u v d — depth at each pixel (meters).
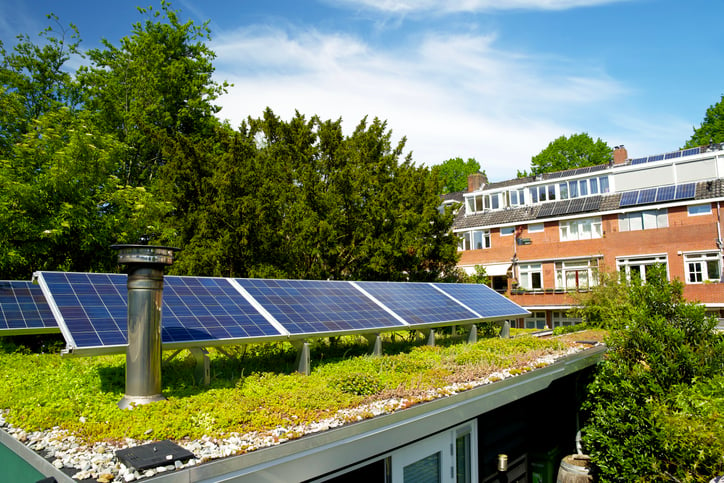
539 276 36.56
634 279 11.77
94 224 16.17
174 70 25.75
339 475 5.84
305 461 4.76
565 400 13.03
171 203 17.91
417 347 11.01
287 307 8.91
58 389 6.76
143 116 25.36
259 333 7.55
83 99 27.09
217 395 6.34
